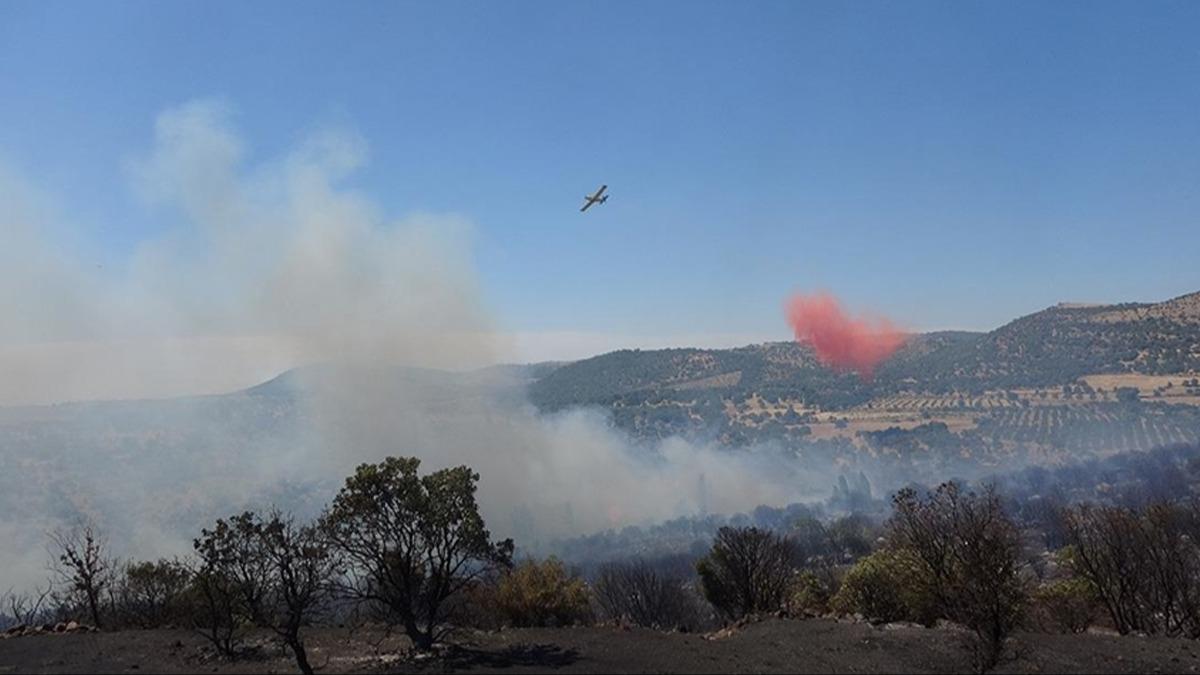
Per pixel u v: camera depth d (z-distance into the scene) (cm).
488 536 1639
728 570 2805
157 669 1471
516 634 1808
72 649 1647
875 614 2284
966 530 1916
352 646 1697
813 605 2730
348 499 1546
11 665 1505
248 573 1600
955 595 1825
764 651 1641
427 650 1577
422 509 1562
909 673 1462
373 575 1627
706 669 1470
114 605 2266
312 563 1530
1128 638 1764
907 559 2273
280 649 1653
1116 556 2306
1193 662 1529
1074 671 1463
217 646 1612
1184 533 2903
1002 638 1606
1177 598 2297
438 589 1612
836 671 1472
